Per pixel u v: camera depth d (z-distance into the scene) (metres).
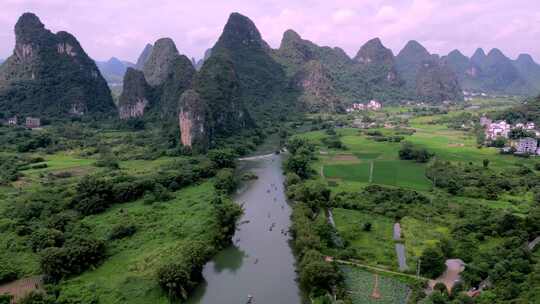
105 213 111.81
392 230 104.12
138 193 125.38
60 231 93.31
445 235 99.19
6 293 72.44
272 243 100.38
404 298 74.00
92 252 83.38
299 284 82.00
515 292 66.19
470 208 114.38
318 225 95.62
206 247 90.81
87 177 123.75
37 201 111.25
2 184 130.00
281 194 139.12
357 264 85.81
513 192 129.75
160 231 99.62
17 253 86.38
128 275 79.38
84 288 74.50
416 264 84.75
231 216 102.12
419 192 135.12
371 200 123.94
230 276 85.00
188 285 77.06
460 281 75.75
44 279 77.44
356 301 73.00
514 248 85.50
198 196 129.75
